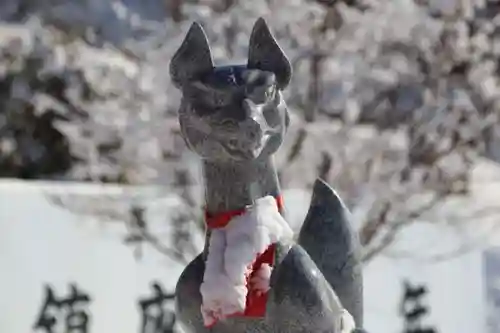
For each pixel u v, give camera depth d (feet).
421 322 32.50
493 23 38.45
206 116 12.63
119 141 36.17
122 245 30.53
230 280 12.87
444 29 36.47
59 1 50.62
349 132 34.32
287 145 34.06
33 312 29.66
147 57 38.01
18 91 44.60
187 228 31.01
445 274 32.91
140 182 36.19
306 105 35.47
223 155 12.76
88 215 30.45
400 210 32.65
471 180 39.63
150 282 30.60
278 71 13.12
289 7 34.88
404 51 36.70
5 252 29.58
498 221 33.76
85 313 30.04
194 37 13.04
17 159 44.60
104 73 38.78
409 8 35.94
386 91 37.42
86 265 30.22
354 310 14.39
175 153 34.99
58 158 44.83
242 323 12.98
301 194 31.09
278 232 13.10
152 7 52.08
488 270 33.37
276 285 12.81
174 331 30.55
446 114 35.99
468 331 32.99
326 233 14.21
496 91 36.94
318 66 35.37
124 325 30.30
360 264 14.48
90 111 36.19
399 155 34.55
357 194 32.76
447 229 33.19
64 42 45.57
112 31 48.75
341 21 34.99
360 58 35.81
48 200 30.19
